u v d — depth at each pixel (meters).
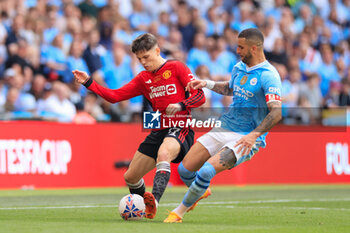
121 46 51.34
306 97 59.16
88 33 50.81
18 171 39.19
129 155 44.06
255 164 48.72
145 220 19.33
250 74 19.11
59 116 45.12
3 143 38.62
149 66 20.36
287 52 62.44
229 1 63.34
